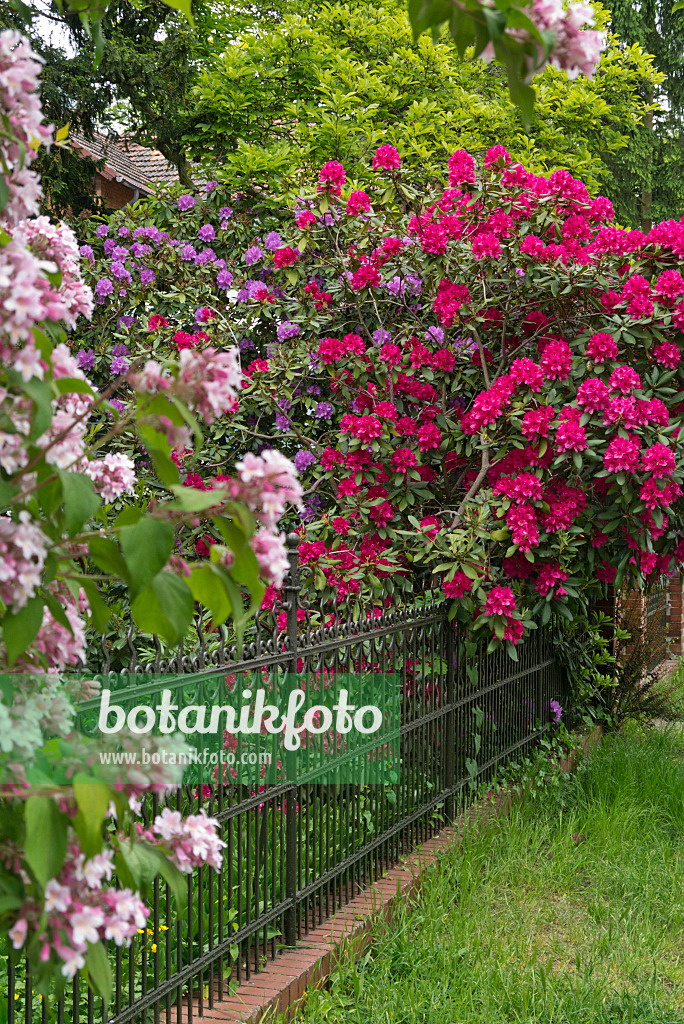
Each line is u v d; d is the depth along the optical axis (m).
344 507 6.12
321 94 10.62
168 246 8.20
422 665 4.98
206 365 1.47
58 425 1.52
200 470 6.95
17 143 1.46
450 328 6.43
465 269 6.03
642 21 17.19
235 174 8.78
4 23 8.06
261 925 3.49
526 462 5.66
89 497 1.46
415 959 3.83
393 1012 3.43
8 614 1.46
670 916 4.55
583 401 5.33
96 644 3.99
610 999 3.70
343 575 5.54
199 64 11.08
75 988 2.53
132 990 2.79
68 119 9.64
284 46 10.40
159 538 1.38
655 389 5.62
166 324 7.65
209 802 3.19
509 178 6.00
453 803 5.31
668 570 6.40
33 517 1.58
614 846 5.34
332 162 6.47
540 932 4.38
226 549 1.58
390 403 5.89
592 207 6.05
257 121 10.30
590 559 5.64
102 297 8.03
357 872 4.32
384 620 4.60
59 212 9.73
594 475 5.68
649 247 5.86
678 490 5.26
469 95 11.34
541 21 1.46
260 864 3.65
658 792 6.35
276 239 7.65
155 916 2.93
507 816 5.71
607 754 7.09
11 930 1.32
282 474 1.46
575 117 12.45
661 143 17.67
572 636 7.31
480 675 5.77
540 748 6.79
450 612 5.15
